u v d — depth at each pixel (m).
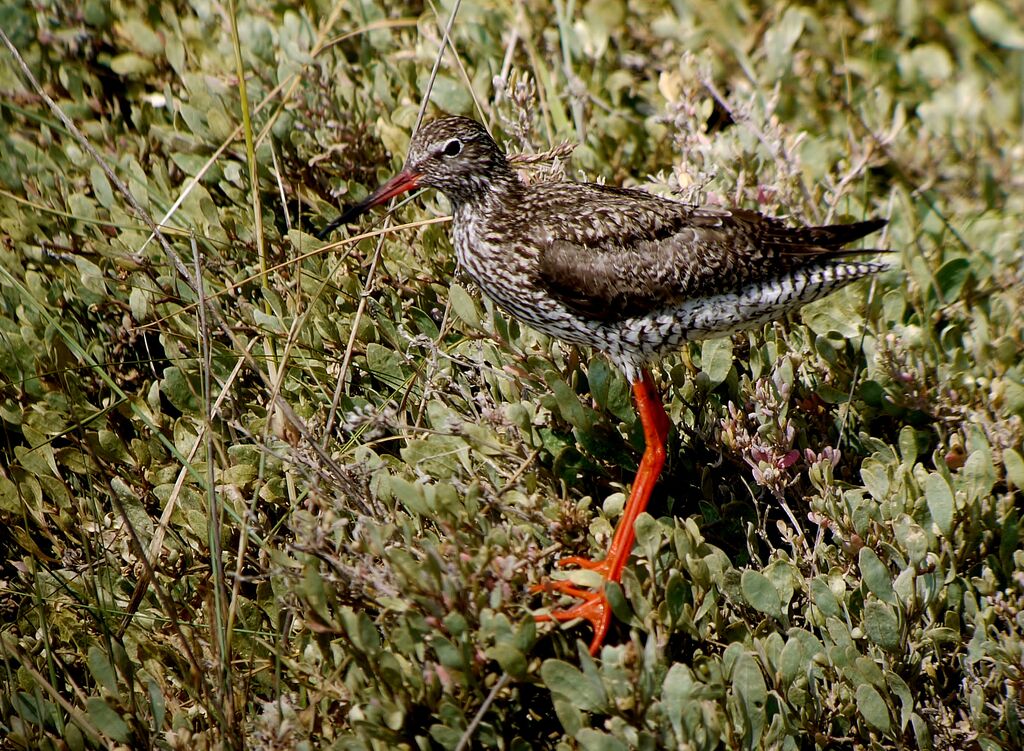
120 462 10.38
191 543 9.95
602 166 12.71
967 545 9.43
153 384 10.45
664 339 10.16
